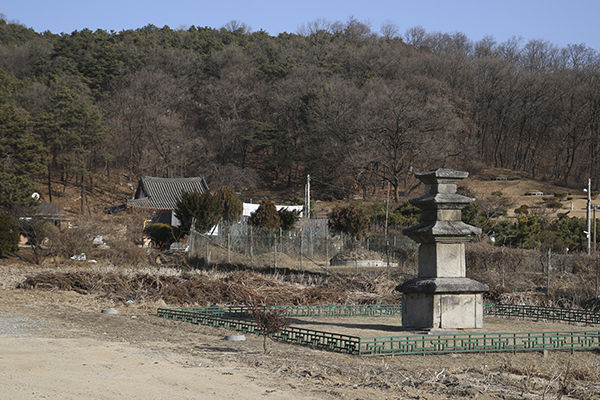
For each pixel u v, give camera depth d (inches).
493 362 532.7
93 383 375.9
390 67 5231.3
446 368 491.5
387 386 409.7
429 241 661.9
